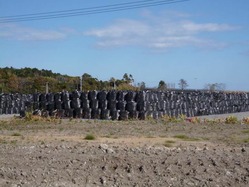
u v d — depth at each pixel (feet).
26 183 28.19
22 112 97.09
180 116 96.27
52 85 191.42
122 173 30.91
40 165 32.40
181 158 34.40
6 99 124.36
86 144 45.57
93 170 31.37
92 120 88.48
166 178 29.73
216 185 28.50
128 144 47.01
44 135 57.67
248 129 68.90
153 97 95.20
